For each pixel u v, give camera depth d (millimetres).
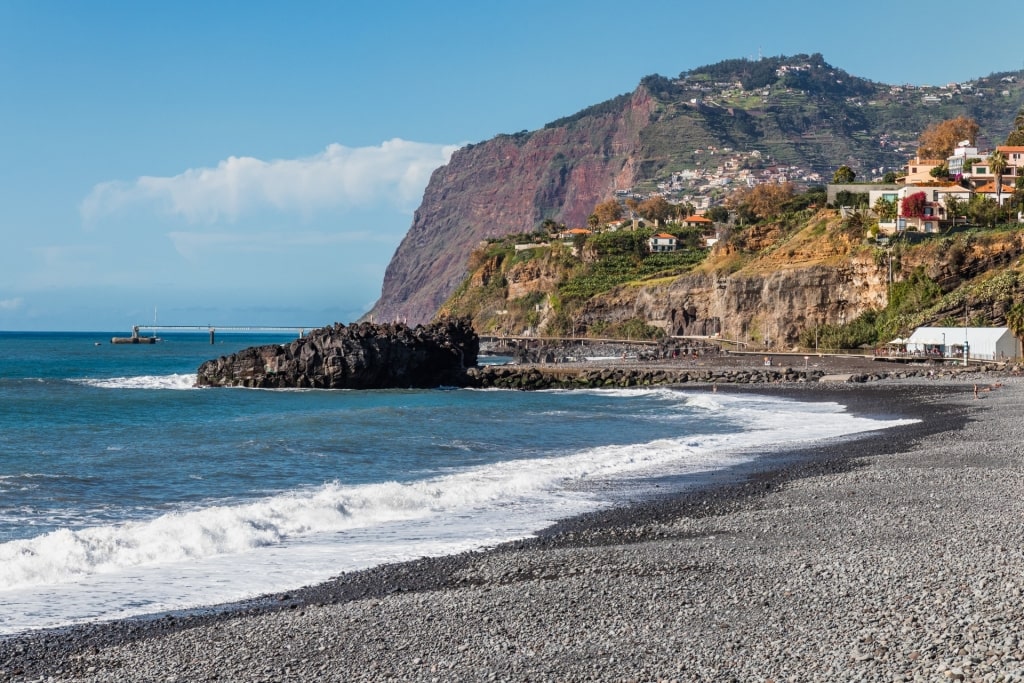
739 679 13094
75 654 16188
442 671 14469
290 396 92812
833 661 13453
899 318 137000
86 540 24422
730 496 31531
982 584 17000
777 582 18625
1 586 21156
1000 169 171250
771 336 160250
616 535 25578
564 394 96250
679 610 17078
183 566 23016
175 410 75188
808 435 52094
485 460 43688
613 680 13555
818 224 175250
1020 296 123938
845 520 25344
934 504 26984
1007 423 51469
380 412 67250
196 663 15453
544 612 17469
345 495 31688
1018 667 12445
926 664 12938
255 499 33125
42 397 85812
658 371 110750
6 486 34531
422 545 25094
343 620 17594
